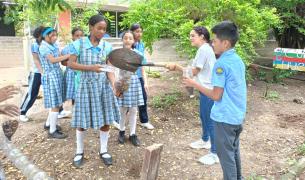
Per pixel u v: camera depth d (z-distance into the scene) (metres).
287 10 9.83
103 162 4.39
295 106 7.23
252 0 7.75
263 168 4.45
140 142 5.00
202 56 4.27
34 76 5.78
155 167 3.41
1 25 13.37
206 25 7.13
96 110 4.15
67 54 5.04
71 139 5.05
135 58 3.41
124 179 4.09
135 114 4.88
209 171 4.28
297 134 5.59
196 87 3.45
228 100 3.34
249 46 7.81
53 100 5.04
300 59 8.64
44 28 5.44
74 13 7.93
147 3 7.53
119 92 4.05
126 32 4.66
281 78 9.79
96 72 4.04
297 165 4.55
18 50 13.62
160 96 7.21
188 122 5.93
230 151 3.45
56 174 4.18
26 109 5.96
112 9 14.42
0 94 2.62
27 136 5.25
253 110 6.78
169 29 7.46
